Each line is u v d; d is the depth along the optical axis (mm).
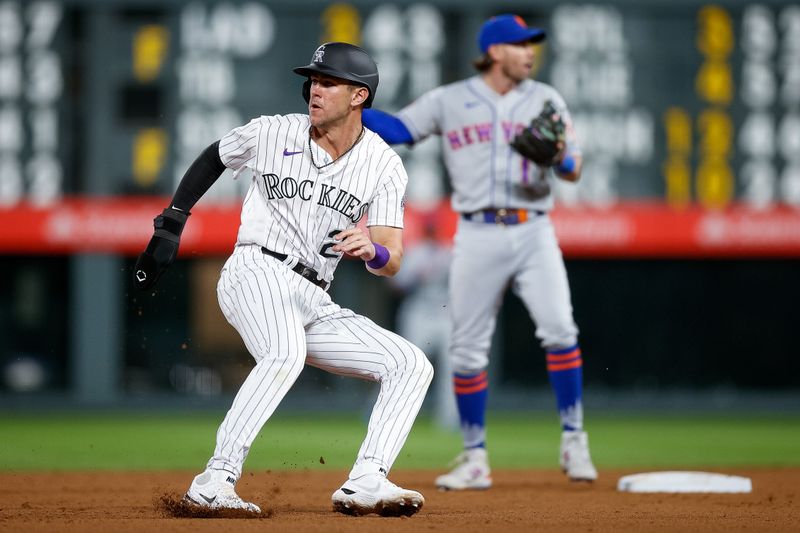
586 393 49656
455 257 22906
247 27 44906
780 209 46312
